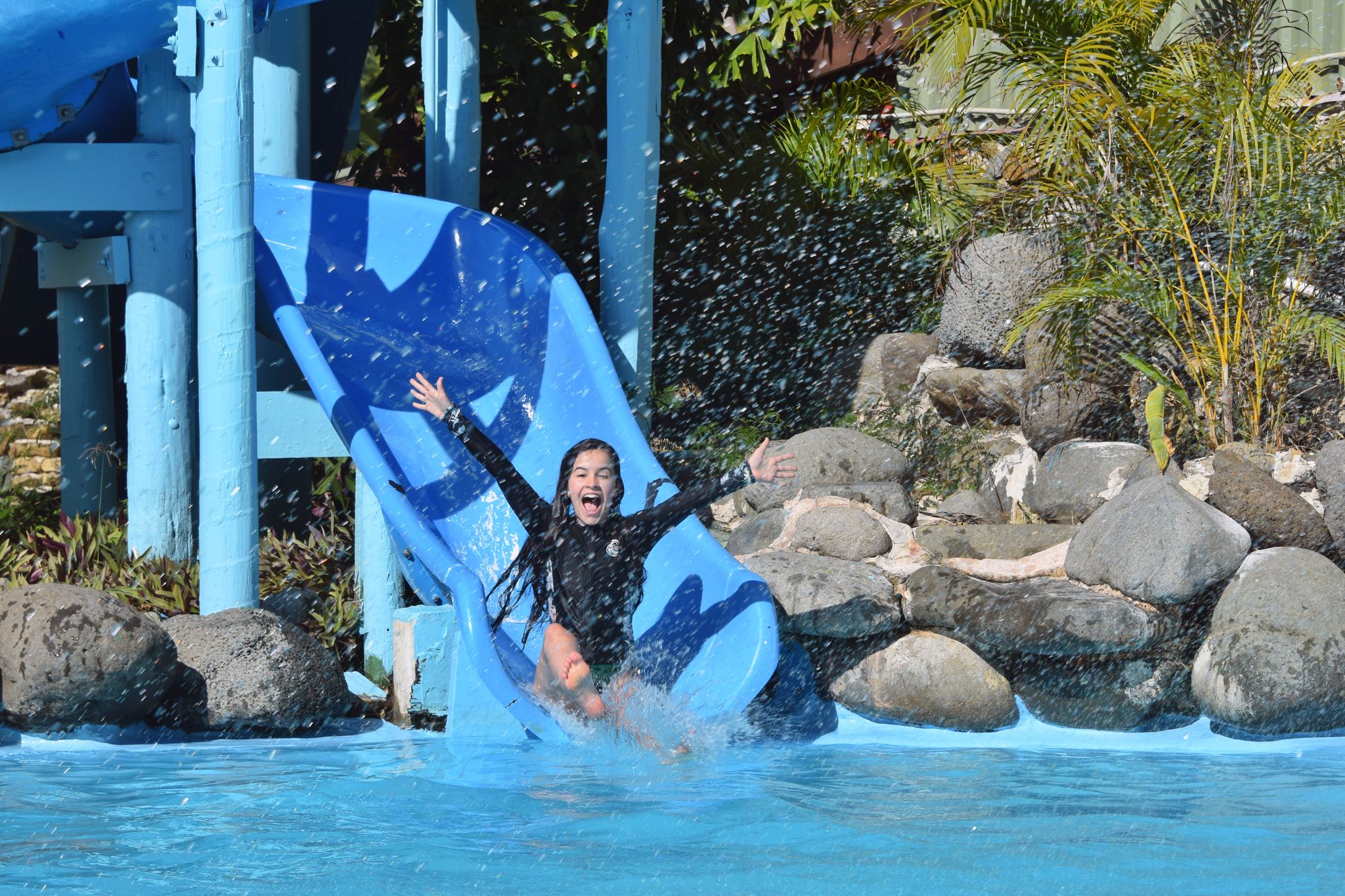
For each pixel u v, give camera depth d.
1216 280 12.12
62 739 8.89
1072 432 12.68
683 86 19.27
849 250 17.52
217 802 7.03
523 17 17.67
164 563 11.21
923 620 9.78
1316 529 10.12
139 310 11.51
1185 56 13.18
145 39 10.69
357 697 9.88
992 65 14.31
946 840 6.18
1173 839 6.20
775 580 10.11
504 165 18.41
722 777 7.82
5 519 16.47
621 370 13.61
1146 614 9.30
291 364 14.35
